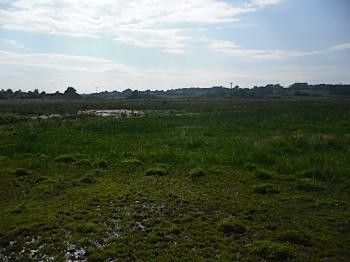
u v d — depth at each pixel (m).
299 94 155.38
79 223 10.33
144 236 9.53
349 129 28.59
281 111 49.72
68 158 18.53
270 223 10.19
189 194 12.90
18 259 8.38
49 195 13.09
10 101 102.69
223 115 44.84
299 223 10.16
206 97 159.00
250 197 12.56
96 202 12.16
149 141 24.09
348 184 13.77
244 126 31.98
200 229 9.89
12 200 12.73
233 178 14.95
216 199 12.38
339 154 18.70
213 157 18.28
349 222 10.19
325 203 11.77
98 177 15.45
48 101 109.56
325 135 25.58
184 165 17.12
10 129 31.17
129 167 16.92
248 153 19.05
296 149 20.09
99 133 28.30
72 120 39.25
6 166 17.50
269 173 15.09
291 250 8.41
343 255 8.32
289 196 12.56
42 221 10.50
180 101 109.19
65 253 8.63
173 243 9.06
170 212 11.23
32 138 24.81
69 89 167.12
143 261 8.13
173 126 33.06
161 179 14.91
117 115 50.34
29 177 15.56
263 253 8.45
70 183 14.51
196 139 23.58
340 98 120.12
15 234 9.72
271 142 22.39
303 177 15.02
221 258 8.21
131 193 13.02
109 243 9.10
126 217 10.81
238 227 9.78
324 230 9.66
